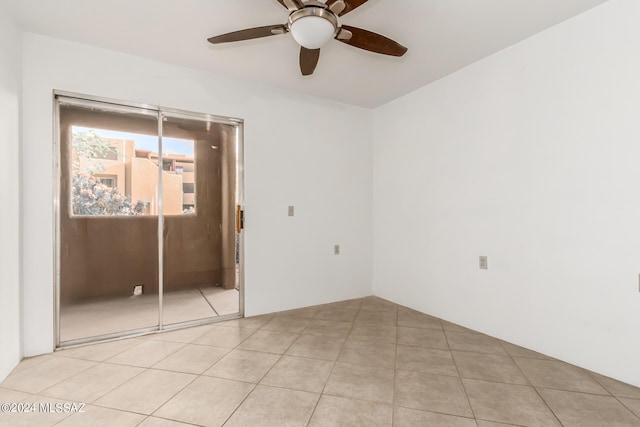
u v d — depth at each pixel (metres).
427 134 3.42
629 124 2.00
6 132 2.12
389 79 3.28
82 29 2.39
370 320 3.24
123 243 2.84
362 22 2.30
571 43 2.26
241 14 2.22
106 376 2.14
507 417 1.71
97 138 2.71
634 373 2.00
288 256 3.57
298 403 1.84
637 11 1.97
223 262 3.28
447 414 1.74
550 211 2.39
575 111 2.25
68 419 1.70
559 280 2.35
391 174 3.91
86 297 2.69
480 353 2.48
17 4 2.09
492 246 2.79
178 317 3.06
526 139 2.54
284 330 2.97
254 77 3.24
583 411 1.75
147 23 2.32
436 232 3.32
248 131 3.33
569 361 2.30
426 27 2.37
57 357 2.41
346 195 3.99
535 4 2.11
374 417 1.71
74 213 2.63
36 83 2.43
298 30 1.83
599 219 2.14
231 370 2.23
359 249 4.09
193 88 3.05
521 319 2.59
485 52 2.75
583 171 2.21
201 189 3.16
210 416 1.73
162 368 2.25
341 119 3.95
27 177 2.39
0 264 2.03
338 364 2.31
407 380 2.09
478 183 2.90
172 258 3.04
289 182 3.57
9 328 2.16
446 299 3.22
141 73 2.83
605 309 2.12
